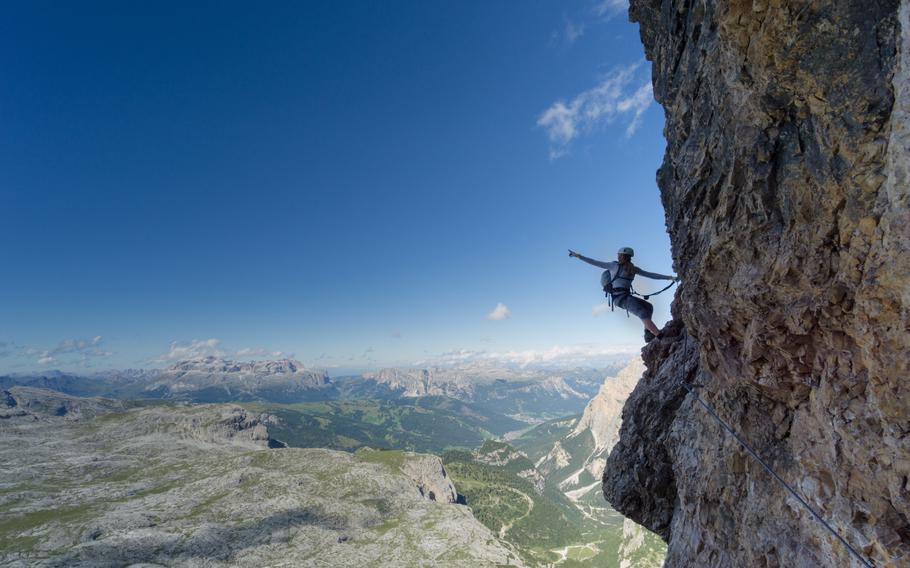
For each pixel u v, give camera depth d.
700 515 4.72
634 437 7.25
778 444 3.53
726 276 3.60
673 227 5.00
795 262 2.75
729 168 3.43
